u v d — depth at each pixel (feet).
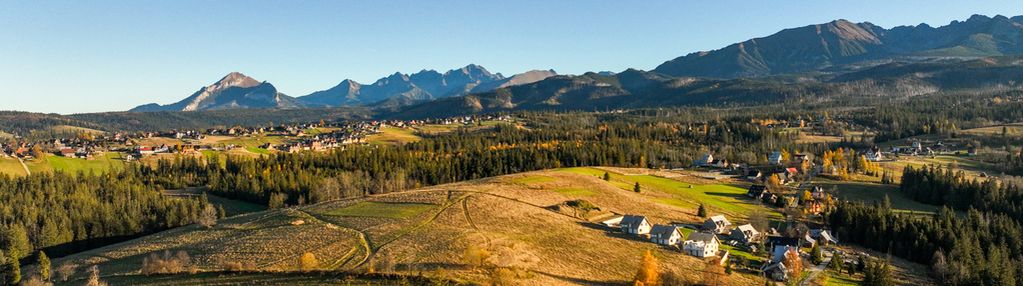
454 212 480.23
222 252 391.45
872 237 513.04
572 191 608.60
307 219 472.03
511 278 336.90
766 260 440.45
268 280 338.13
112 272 377.30
